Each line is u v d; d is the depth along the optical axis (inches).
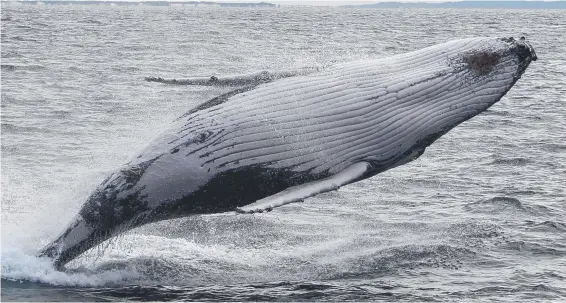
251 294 2194.9
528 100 6756.9
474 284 2305.6
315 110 2231.8
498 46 2320.4
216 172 2187.5
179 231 2719.0
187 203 2210.9
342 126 2245.3
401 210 3193.9
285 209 3147.1
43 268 2225.6
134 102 5974.4
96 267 2343.8
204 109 2229.3
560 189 3545.8
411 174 3833.7
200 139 2187.5
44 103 5767.7
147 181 2167.8
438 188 3570.4
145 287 2223.2
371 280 2340.1
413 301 2161.7
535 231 2854.3
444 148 4510.3
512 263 2501.2
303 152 2226.9
